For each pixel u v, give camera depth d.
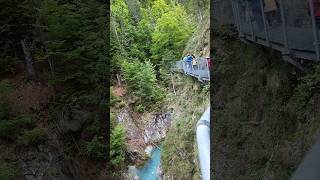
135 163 18.91
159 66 26.70
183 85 19.88
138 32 28.44
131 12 30.25
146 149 20.53
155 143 21.52
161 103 23.17
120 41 26.67
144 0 32.50
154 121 22.28
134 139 20.55
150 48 27.88
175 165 14.71
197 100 15.49
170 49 27.31
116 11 28.73
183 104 17.56
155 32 28.06
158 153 20.83
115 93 21.84
